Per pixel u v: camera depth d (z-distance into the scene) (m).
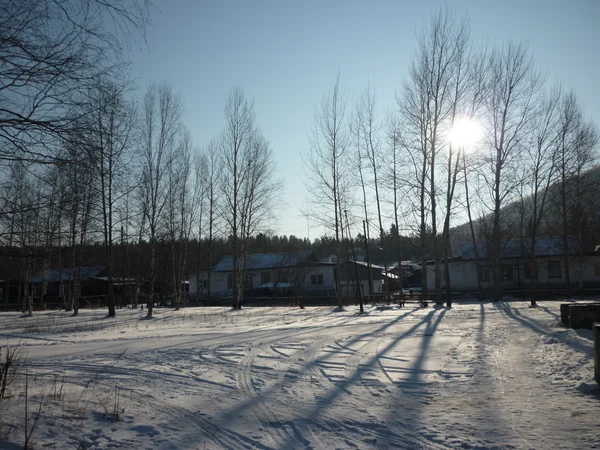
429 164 33.41
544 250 49.91
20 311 42.69
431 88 32.50
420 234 35.88
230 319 26.55
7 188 7.44
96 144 7.56
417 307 32.97
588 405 6.88
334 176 36.44
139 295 54.50
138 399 8.03
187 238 43.34
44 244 8.26
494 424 6.23
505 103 32.47
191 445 5.74
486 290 48.75
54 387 8.66
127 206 32.56
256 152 40.72
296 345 14.27
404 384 8.79
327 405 7.52
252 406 7.55
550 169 32.03
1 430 6.05
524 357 10.81
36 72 6.82
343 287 60.53
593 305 14.34
